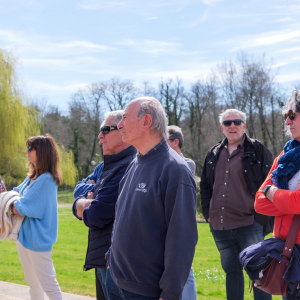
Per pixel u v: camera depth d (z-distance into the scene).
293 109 2.28
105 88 42.84
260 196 2.38
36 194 3.41
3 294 4.29
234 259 3.60
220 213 3.66
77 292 4.76
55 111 49.75
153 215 2.03
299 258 2.09
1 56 23.61
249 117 33.47
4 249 8.96
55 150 3.59
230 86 34.50
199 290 5.24
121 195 2.27
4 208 3.38
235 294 3.54
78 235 12.58
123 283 2.10
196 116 37.69
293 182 2.23
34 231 3.37
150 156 2.14
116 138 2.97
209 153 3.97
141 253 2.03
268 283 2.20
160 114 2.19
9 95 23.64
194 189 2.05
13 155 23.77
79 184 3.51
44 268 3.42
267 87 32.47
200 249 9.70
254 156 3.54
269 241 2.24
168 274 1.90
